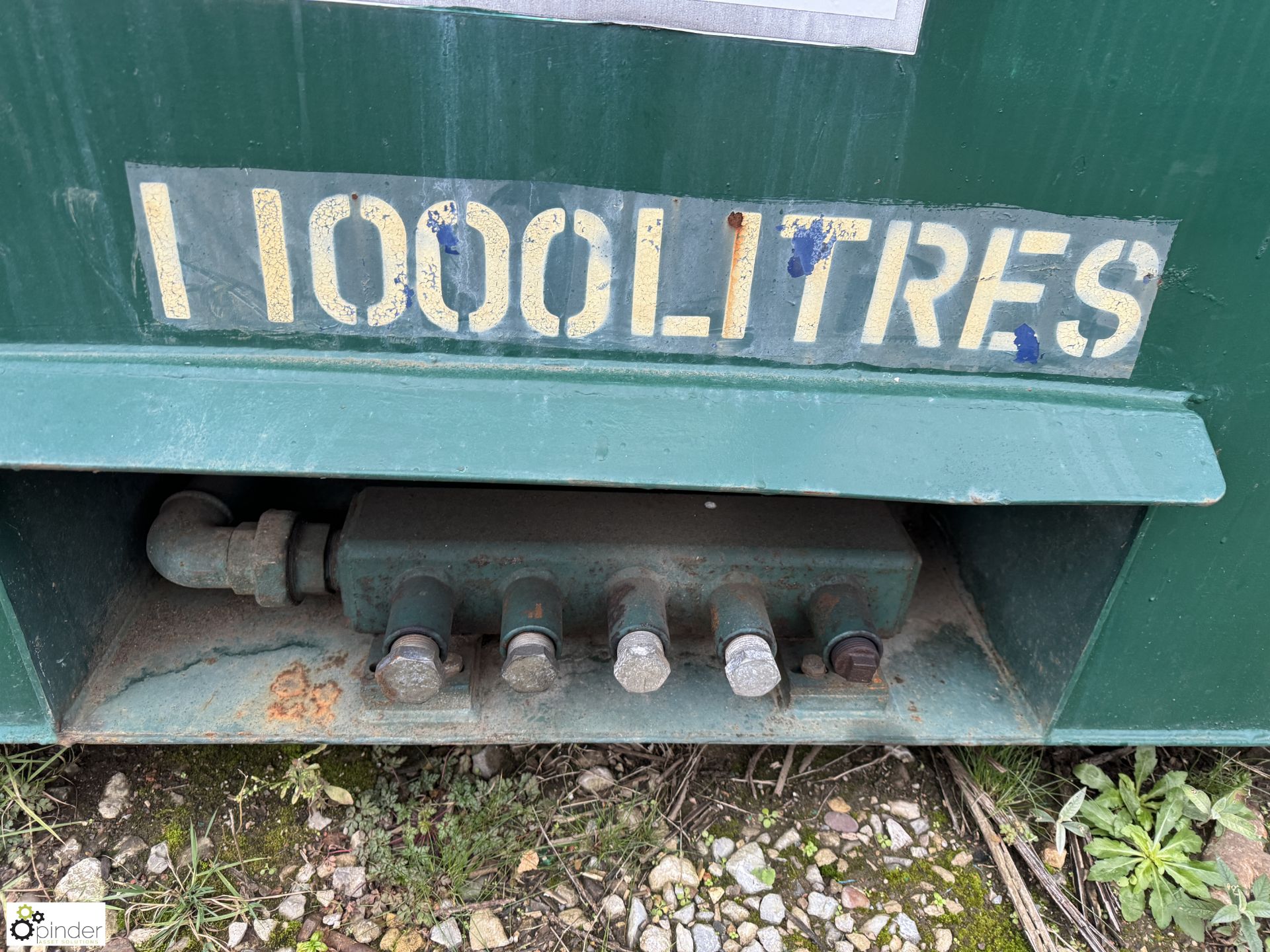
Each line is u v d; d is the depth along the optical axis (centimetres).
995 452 117
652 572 150
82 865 149
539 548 148
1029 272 114
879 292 114
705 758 177
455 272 108
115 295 107
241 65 94
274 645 162
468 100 98
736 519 159
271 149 99
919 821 168
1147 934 152
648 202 106
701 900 152
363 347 113
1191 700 154
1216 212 110
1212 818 164
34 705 139
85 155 98
